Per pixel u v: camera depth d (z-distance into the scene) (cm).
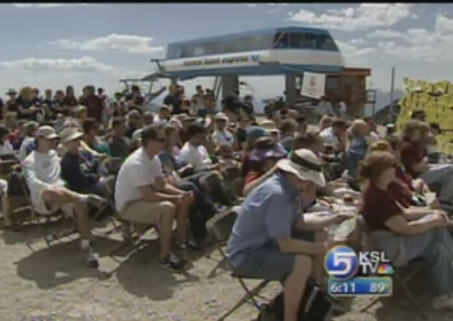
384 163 390
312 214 397
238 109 1583
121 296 437
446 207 562
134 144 752
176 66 3972
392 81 1881
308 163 344
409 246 391
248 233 355
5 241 577
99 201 518
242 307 416
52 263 510
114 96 1570
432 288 421
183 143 733
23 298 432
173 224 539
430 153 726
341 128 848
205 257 527
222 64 3491
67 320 394
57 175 566
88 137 741
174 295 439
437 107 1680
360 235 396
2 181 624
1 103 1187
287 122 747
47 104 1329
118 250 545
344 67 3162
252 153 513
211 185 574
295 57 3017
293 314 345
